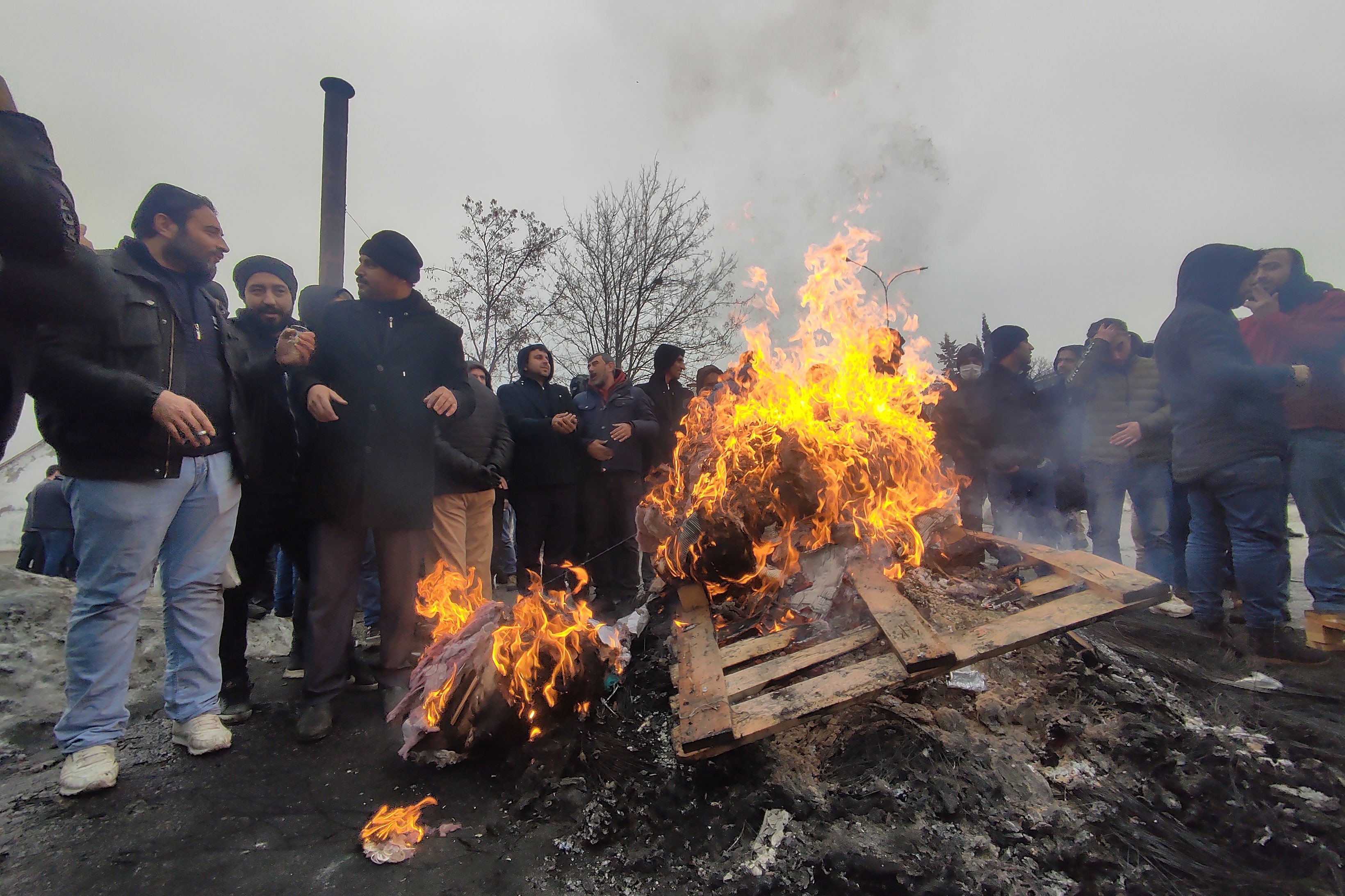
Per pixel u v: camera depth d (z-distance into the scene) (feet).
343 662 9.52
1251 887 5.52
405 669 10.07
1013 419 17.71
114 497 7.64
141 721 9.71
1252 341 12.09
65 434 7.50
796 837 6.18
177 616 8.64
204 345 8.71
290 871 6.27
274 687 11.29
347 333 9.80
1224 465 10.68
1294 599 14.87
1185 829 6.18
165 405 7.51
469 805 7.47
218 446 8.82
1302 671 9.86
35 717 9.55
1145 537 15.17
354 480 9.36
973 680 8.02
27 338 6.52
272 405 9.89
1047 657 8.59
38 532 24.04
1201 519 11.91
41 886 5.98
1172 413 11.66
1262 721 8.15
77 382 7.25
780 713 6.80
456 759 8.33
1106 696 7.95
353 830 6.98
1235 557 10.80
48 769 8.30
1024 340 17.72
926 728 7.36
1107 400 16.02
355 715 9.94
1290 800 6.49
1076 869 5.70
